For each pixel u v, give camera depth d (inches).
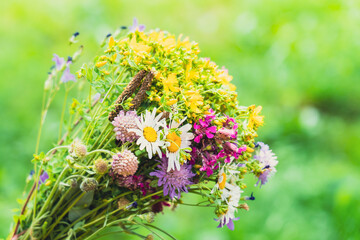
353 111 108.2
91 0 131.2
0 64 103.7
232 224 37.7
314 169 88.0
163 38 38.4
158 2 140.9
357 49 117.1
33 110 94.0
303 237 72.9
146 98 36.9
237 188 37.6
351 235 72.6
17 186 78.7
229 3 143.6
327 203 79.0
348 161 92.8
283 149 93.5
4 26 120.3
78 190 37.6
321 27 120.9
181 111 36.8
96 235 38.5
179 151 35.8
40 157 37.1
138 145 36.3
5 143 84.9
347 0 124.3
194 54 37.4
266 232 74.9
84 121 38.9
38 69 106.2
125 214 38.2
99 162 35.2
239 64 118.4
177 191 37.8
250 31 127.3
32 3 130.0
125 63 36.8
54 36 122.9
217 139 36.3
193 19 138.9
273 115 101.7
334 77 112.2
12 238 38.6
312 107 109.1
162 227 74.3
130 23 132.4
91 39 119.9
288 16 126.2
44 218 38.0
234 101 37.9
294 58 116.2
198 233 74.6
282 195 79.8
